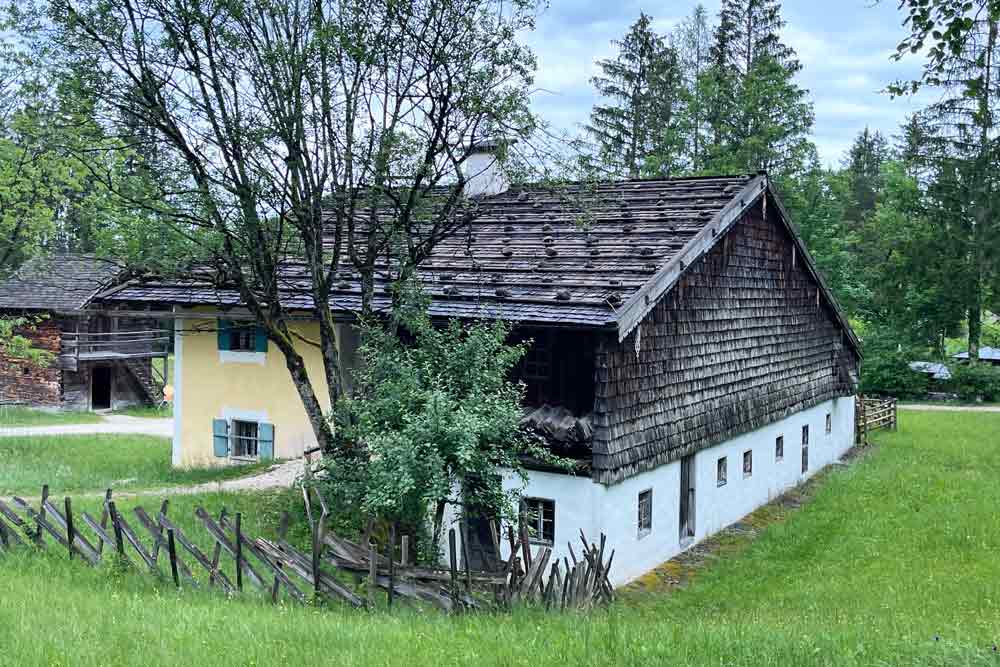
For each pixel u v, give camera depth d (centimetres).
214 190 1452
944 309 4806
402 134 1490
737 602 1486
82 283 3772
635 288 1542
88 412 3816
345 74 1456
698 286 1856
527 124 1508
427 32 1447
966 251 4612
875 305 4956
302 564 1171
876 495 2294
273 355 2122
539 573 1202
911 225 4916
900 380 4666
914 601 1444
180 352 2222
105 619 944
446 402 1223
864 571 1658
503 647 920
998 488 2352
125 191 1440
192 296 2019
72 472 2131
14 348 2898
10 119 2280
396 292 1484
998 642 1089
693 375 1841
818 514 2109
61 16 1370
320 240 1543
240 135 1417
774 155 4491
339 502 1307
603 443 1521
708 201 1945
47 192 2386
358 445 1375
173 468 2195
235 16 1373
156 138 1458
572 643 945
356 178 1521
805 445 2592
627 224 1880
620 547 1588
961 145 4466
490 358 1332
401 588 1171
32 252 2653
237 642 885
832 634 1066
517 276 1691
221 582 1168
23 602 984
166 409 4003
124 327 4000
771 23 4775
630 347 1600
